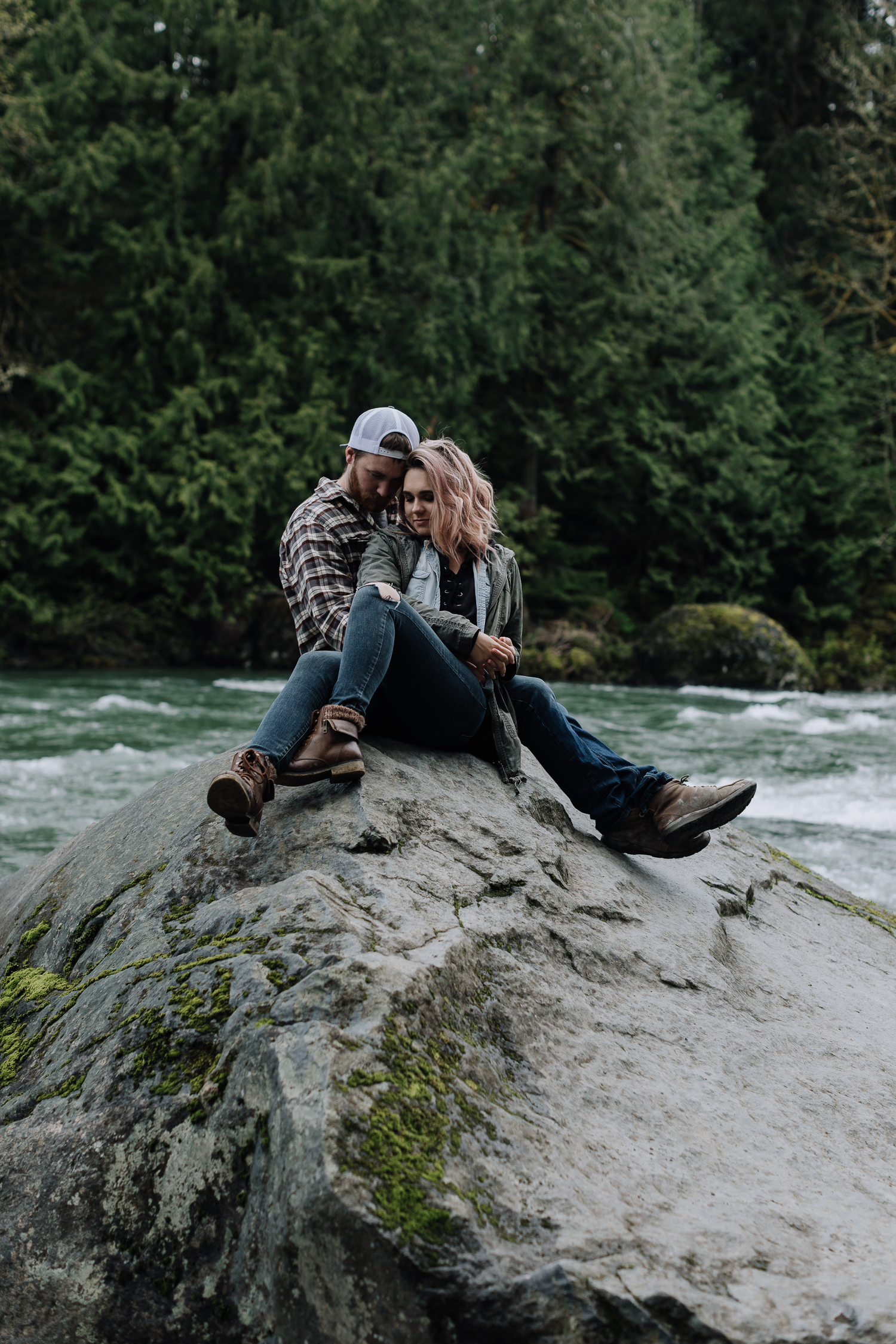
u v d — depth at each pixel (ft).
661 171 74.74
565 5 71.72
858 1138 7.64
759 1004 9.20
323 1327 5.58
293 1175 5.74
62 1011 7.98
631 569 79.61
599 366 72.49
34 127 58.95
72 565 63.10
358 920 7.50
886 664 74.64
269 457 63.00
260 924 7.48
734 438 74.02
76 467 60.18
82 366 64.90
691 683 64.28
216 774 10.28
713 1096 7.54
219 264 65.82
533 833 9.64
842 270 87.45
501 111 69.97
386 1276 5.49
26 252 64.34
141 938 8.27
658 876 10.75
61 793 23.04
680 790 10.38
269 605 65.82
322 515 10.76
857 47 86.33
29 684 46.60
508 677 10.43
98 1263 6.30
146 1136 6.51
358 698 9.04
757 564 76.89
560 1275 5.42
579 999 8.06
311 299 66.69
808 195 89.40
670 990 8.76
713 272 76.23
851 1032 9.29
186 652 64.80
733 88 97.81
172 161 62.34
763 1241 6.09
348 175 66.44
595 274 74.64
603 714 40.50
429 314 66.28
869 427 83.71
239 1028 6.64
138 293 63.41
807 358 81.82
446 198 66.13
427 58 68.80
